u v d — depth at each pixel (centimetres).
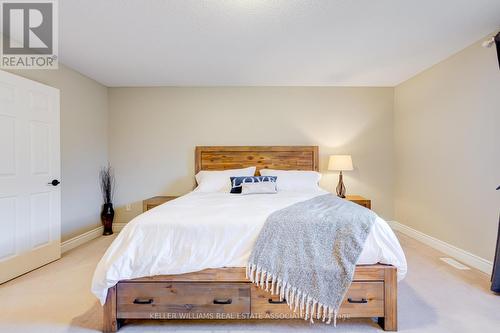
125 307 161
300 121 387
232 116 386
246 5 190
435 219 304
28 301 194
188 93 386
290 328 164
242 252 164
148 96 385
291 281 156
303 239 161
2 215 221
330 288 154
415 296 197
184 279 161
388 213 390
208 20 210
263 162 381
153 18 207
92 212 352
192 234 165
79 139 328
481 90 243
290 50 265
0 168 219
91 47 258
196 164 382
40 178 256
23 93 239
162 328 165
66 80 305
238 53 272
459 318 170
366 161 388
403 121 366
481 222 243
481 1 185
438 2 186
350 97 387
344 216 171
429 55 277
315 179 345
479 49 245
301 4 189
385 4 189
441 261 263
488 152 236
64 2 186
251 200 243
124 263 158
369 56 281
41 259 257
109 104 386
